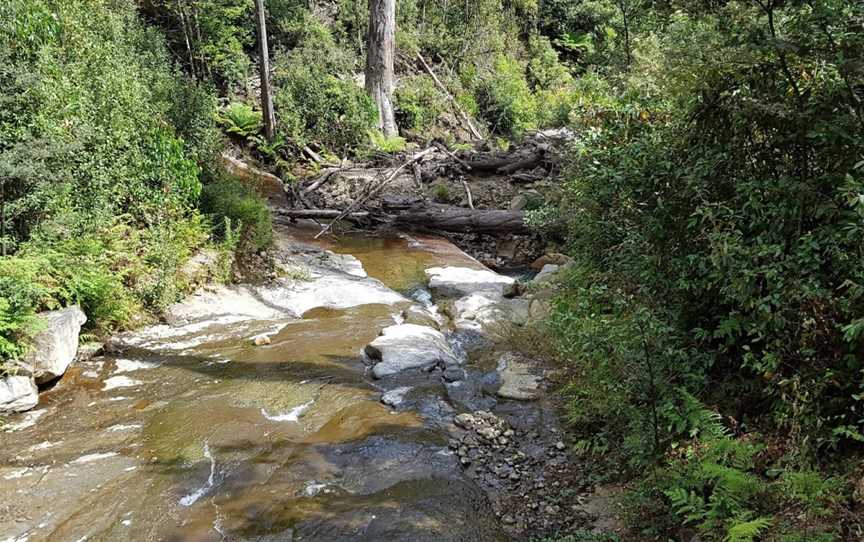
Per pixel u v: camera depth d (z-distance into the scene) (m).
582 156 5.49
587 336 3.74
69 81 6.51
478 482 3.85
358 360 5.67
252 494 3.65
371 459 4.03
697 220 3.67
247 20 17.84
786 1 3.16
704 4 3.64
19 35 6.31
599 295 4.41
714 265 3.29
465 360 5.78
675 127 4.23
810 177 3.28
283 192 12.30
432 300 7.60
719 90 3.49
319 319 6.83
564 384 4.90
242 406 4.76
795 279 2.99
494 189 12.49
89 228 6.11
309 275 8.16
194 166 7.78
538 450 4.20
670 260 3.88
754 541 2.58
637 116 5.01
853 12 2.94
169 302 6.60
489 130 20.88
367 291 7.74
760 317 3.12
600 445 4.07
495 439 4.31
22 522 3.41
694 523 3.00
